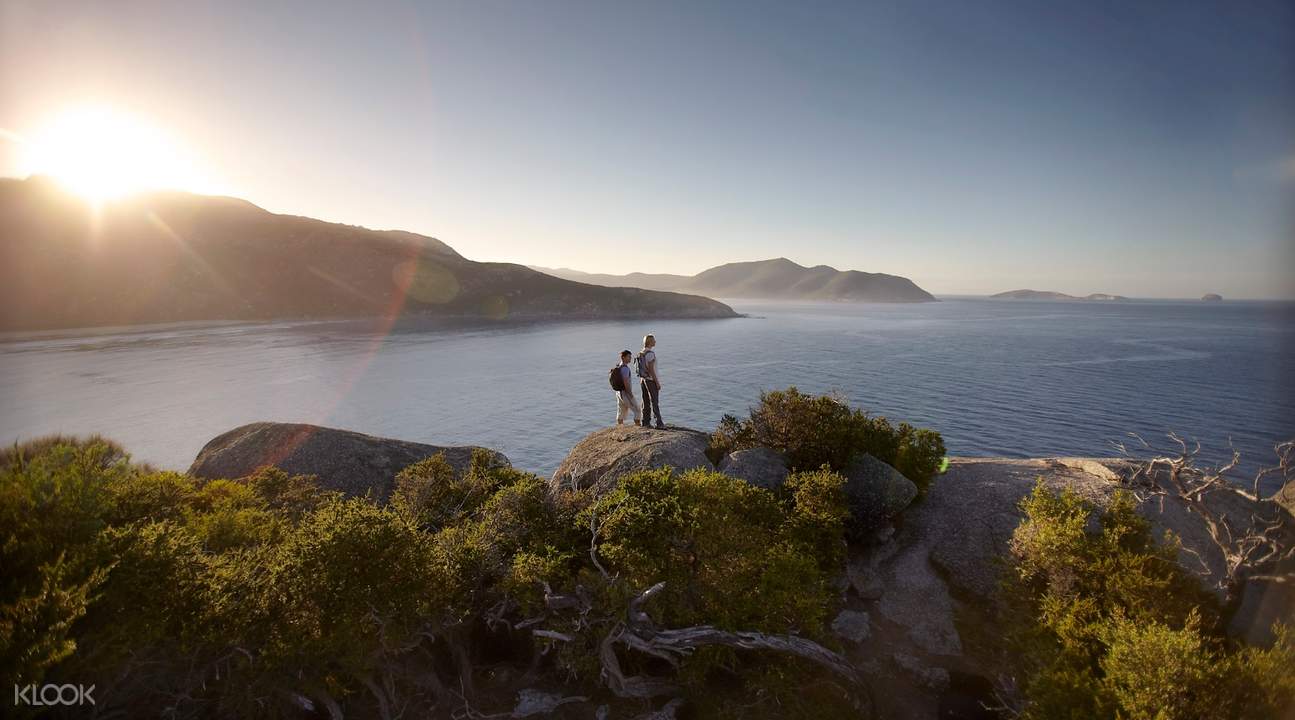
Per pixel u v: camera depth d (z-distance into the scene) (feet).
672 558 26.68
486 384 319.27
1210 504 31.76
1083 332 641.40
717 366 362.74
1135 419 201.67
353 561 22.33
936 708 25.03
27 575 17.80
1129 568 23.27
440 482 43.42
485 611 28.55
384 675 23.84
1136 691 18.44
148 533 21.16
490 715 24.21
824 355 419.54
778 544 27.78
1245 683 17.39
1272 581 21.93
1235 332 627.87
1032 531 27.32
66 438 38.24
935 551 33.35
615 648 27.09
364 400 274.98
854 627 29.27
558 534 31.81
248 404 264.52
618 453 41.52
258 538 29.81
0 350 426.10
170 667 20.56
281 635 21.30
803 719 23.35
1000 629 28.43
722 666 25.16
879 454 38.86
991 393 256.32
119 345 465.06
